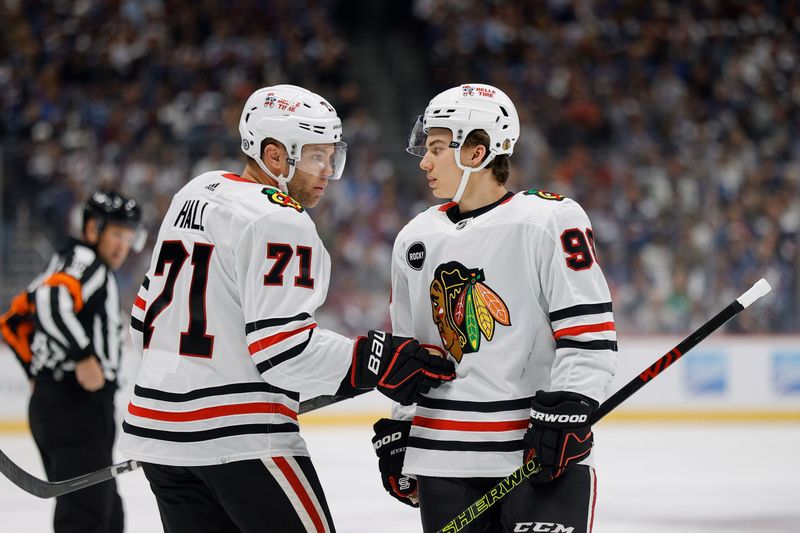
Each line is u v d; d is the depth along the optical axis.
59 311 8.14
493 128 5.90
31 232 22.44
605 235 22.91
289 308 5.61
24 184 23.14
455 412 5.79
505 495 5.74
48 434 8.27
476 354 5.80
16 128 27.98
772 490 14.09
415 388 5.75
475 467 5.70
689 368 21.73
